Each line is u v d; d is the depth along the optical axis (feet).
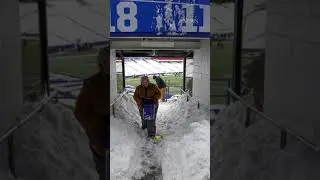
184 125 25.08
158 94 22.95
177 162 16.40
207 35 22.99
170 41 25.27
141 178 14.46
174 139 21.07
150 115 22.49
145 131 23.94
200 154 16.74
